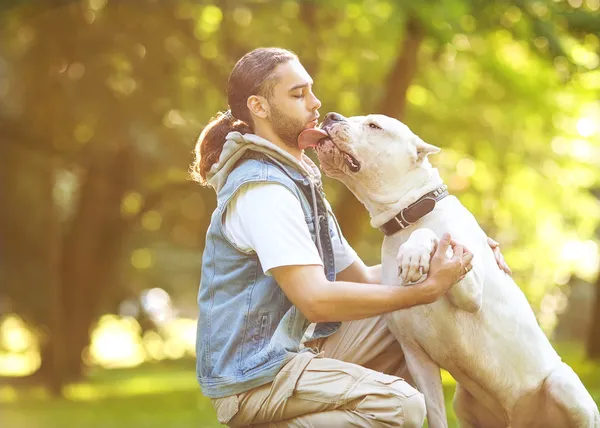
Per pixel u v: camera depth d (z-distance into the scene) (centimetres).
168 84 1289
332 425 369
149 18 1280
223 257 386
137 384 1970
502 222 1905
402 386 371
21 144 1552
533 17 1109
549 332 2695
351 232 1309
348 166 421
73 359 1738
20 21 1321
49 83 1338
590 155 1778
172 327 2955
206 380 383
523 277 2170
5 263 1767
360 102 1427
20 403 1484
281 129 398
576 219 2042
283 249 366
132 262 2075
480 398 441
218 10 1301
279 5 1270
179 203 1784
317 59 1305
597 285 2070
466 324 417
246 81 399
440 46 1115
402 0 1080
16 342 2862
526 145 1664
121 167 1630
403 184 421
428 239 369
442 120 1566
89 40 1291
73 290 1730
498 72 1439
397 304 359
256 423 379
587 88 1527
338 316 362
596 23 1109
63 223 1794
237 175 384
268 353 371
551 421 431
